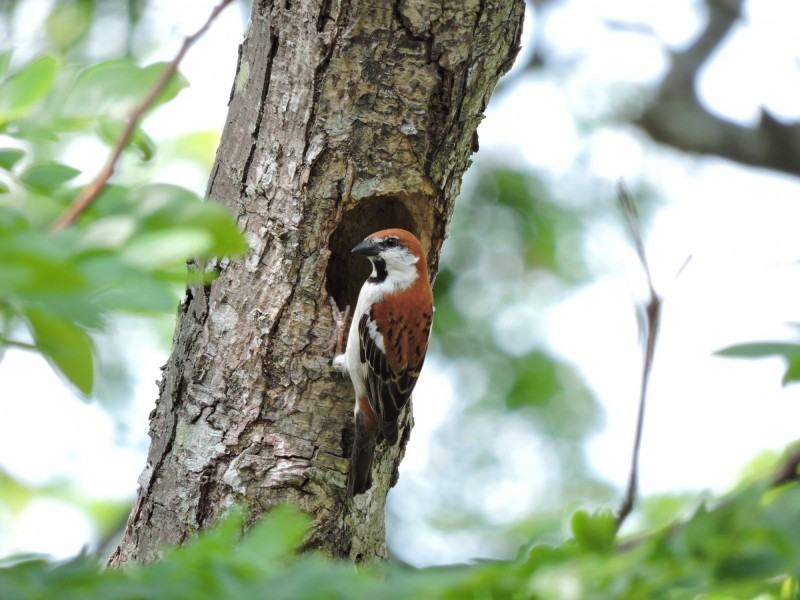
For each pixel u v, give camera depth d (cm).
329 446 1104
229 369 1091
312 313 1105
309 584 440
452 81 1082
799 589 533
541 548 508
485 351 1833
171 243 379
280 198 1094
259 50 1095
